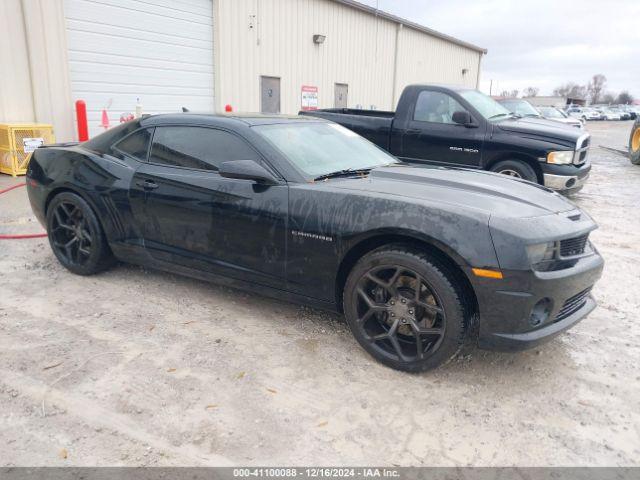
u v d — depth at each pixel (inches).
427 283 116.4
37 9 345.1
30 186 185.0
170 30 440.5
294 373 122.8
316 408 109.9
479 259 110.2
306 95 610.2
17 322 144.0
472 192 130.5
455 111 307.6
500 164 299.7
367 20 695.1
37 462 92.1
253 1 510.9
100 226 171.2
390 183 135.7
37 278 176.9
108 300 160.7
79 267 177.6
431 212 116.6
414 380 121.6
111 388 114.3
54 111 364.2
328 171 145.8
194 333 140.9
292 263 135.4
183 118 160.6
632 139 576.1
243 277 145.6
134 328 142.8
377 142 327.9
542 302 113.9
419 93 317.1
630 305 169.6
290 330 144.3
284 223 133.8
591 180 453.4
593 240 248.2
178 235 154.4
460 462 95.6
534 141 289.9
